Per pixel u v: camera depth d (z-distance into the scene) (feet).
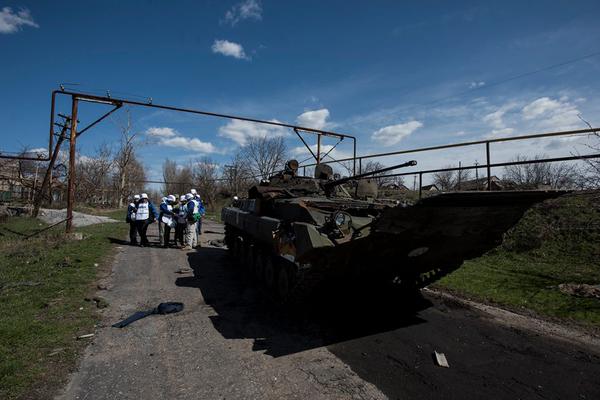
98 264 29.35
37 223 56.13
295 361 13.96
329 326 17.72
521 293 21.53
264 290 24.06
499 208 15.25
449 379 12.65
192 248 40.60
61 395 11.13
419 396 11.54
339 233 15.12
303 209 18.54
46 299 19.60
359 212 18.83
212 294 23.03
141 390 11.63
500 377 12.82
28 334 15.02
